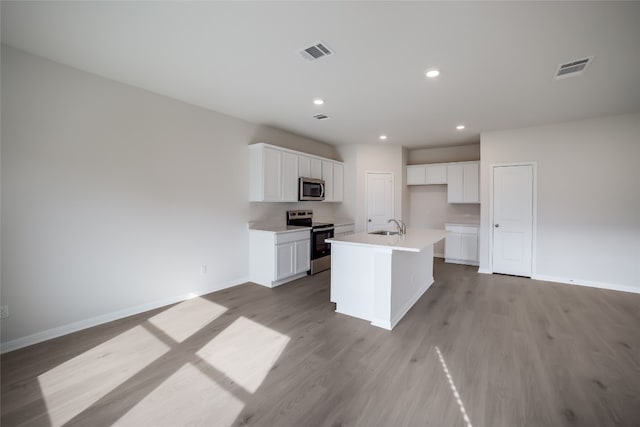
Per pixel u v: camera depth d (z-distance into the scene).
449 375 2.08
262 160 4.32
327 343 2.55
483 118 4.21
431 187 6.57
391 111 3.93
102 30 2.13
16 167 2.41
